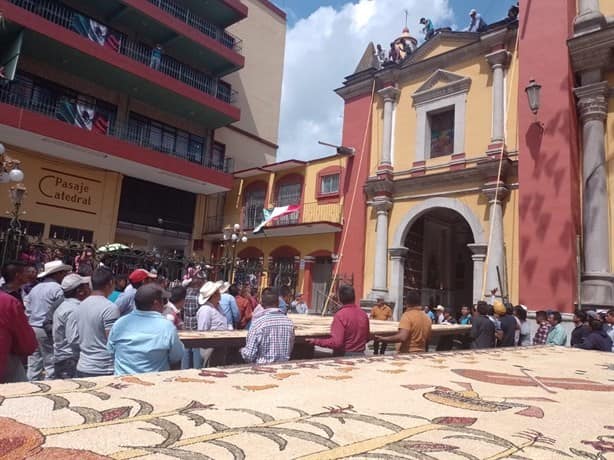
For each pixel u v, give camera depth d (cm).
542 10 1295
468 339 1030
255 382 264
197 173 1980
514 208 1340
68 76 1750
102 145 1662
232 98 2411
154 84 1816
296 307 1641
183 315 772
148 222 2036
